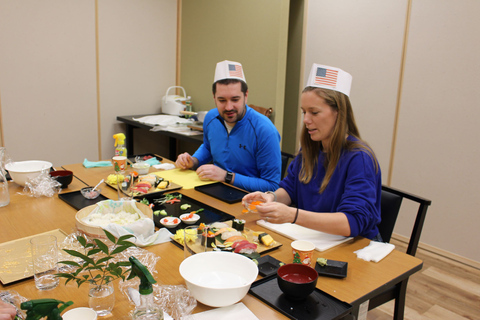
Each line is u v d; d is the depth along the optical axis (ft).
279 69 10.61
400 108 9.66
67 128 12.18
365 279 3.77
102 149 13.08
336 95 4.86
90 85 12.39
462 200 8.93
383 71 9.82
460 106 8.66
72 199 5.74
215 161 8.04
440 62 8.82
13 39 10.77
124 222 4.49
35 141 11.66
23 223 4.86
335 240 4.61
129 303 3.25
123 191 5.98
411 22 9.14
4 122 11.04
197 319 3.05
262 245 4.37
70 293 3.37
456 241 9.16
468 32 8.30
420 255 9.45
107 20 12.31
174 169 7.76
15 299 3.17
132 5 12.75
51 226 4.79
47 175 6.14
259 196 5.42
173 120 12.33
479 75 8.28
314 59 11.25
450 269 8.80
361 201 4.66
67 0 11.44
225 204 5.79
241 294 3.17
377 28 9.75
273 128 7.31
